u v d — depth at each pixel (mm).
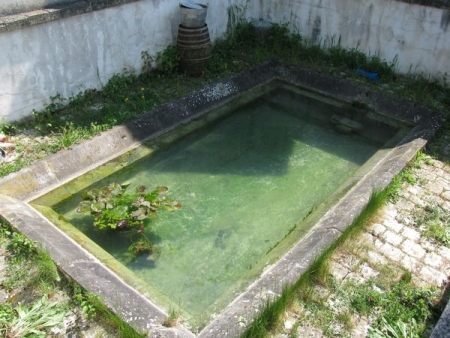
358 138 7020
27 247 4395
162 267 4715
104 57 7055
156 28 7629
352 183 5641
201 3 8203
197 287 4508
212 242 5047
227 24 8984
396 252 4711
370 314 4047
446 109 7238
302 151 6695
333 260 4566
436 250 4770
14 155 5695
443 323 3637
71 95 6828
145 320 3734
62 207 5348
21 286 4102
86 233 5039
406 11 7590
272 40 9141
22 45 5945
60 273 4188
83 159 5844
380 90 7754
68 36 6430
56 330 3750
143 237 5039
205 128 7035
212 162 6348
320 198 5738
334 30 8586
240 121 7336
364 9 8039
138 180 5891
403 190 5551
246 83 8023
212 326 3732
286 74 8445
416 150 6105
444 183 5719
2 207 4812
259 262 4566
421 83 7734
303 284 4195
